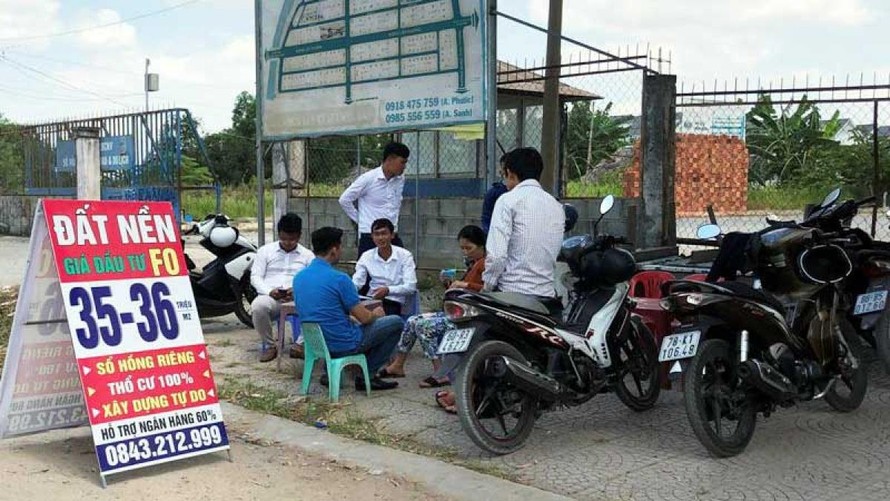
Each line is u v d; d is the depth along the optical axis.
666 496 4.28
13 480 4.57
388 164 8.05
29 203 21.00
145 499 4.33
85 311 4.62
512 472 4.66
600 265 5.24
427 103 8.99
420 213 11.25
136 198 16.33
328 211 12.39
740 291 4.91
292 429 5.47
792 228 5.35
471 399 4.77
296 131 10.39
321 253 6.11
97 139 15.23
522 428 5.00
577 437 5.27
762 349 5.02
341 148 14.68
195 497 4.36
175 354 4.88
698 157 12.65
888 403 5.88
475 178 12.66
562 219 5.42
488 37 8.41
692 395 4.69
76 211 4.73
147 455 4.65
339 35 9.79
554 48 10.69
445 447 5.12
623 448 5.04
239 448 5.18
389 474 4.67
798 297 5.29
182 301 4.99
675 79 9.00
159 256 4.96
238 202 30.08
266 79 10.69
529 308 5.01
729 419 4.90
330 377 6.07
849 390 5.79
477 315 4.81
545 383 4.89
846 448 4.96
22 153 21.34
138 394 4.69
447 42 8.75
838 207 5.88
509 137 13.23
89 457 4.99
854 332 5.69
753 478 4.50
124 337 4.71
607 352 5.26
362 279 7.21
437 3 8.80
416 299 7.17
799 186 17.11
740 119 13.23
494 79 8.46
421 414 5.78
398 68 9.23
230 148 46.09
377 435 5.32
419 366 7.14
